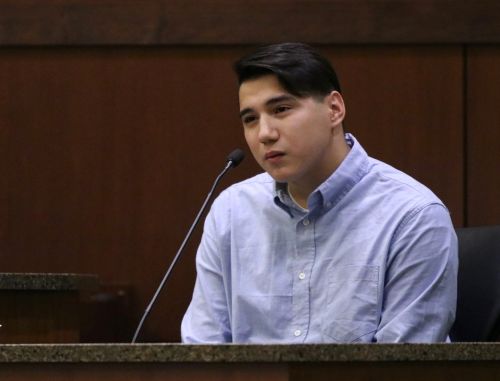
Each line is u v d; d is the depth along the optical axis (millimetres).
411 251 6758
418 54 12406
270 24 12461
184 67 12578
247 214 7305
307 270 6918
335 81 6918
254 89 6676
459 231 7699
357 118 12406
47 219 12578
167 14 12539
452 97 12344
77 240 12539
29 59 12688
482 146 12305
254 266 7109
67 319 8664
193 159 12508
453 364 4844
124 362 4672
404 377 4785
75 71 12648
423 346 4742
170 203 12492
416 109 12367
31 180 12625
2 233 12602
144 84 12602
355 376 4738
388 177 7098
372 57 12430
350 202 7000
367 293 6734
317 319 6812
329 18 12398
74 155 12609
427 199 6949
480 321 7273
